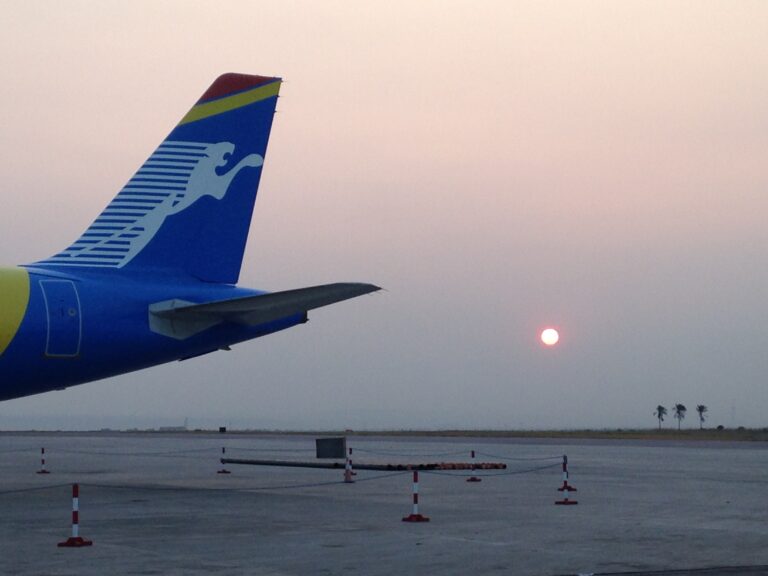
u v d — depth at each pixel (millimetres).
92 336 29234
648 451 59469
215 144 31438
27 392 29734
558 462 47406
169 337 30297
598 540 20031
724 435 101375
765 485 33188
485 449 63219
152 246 30672
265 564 17125
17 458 53531
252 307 29266
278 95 32125
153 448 67125
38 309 28594
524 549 18828
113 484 34219
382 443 75688
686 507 26250
